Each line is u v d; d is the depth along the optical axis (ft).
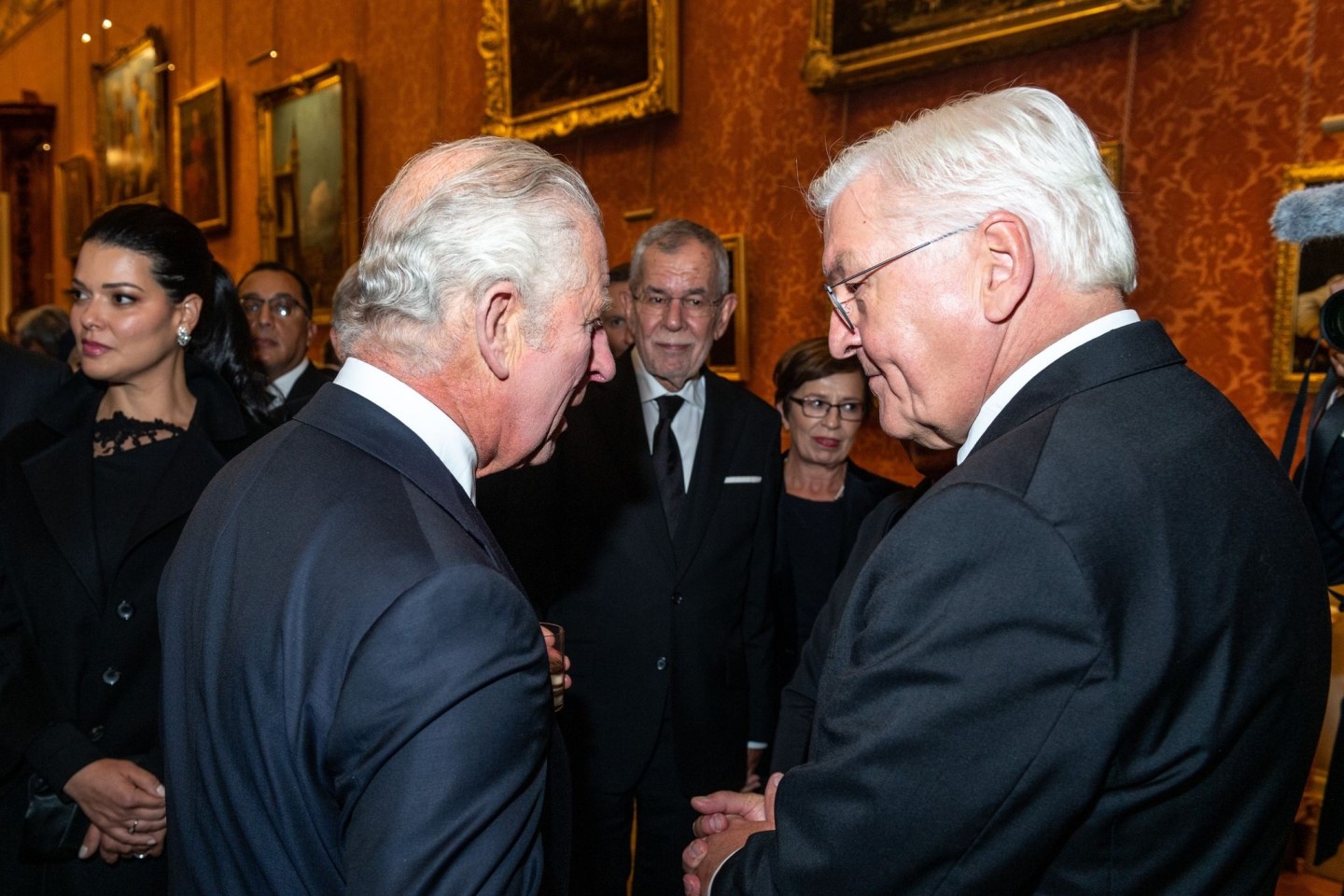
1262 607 3.30
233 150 28.48
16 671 6.15
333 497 3.43
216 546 3.58
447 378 3.79
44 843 6.05
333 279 24.41
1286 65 10.64
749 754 9.53
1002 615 3.10
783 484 9.87
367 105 23.97
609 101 17.52
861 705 3.37
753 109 15.85
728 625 8.98
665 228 9.13
